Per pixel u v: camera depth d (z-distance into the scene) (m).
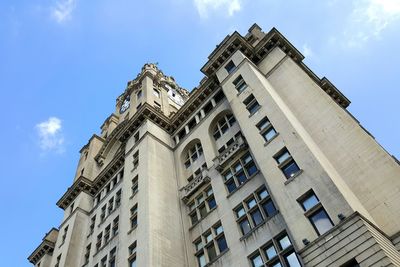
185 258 27.11
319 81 38.53
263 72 34.22
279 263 20.72
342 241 16.50
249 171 27.58
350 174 21.67
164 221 29.03
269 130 25.86
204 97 39.66
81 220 43.41
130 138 42.19
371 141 22.33
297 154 22.14
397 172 20.00
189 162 36.12
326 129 25.06
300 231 18.67
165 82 61.91
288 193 20.75
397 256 16.16
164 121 42.00
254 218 24.47
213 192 29.17
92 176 50.81
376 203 19.50
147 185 31.59
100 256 33.91
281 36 36.28
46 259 50.66
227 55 36.88
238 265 22.56
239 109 29.73
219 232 26.45
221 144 33.09
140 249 26.69
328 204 18.50
